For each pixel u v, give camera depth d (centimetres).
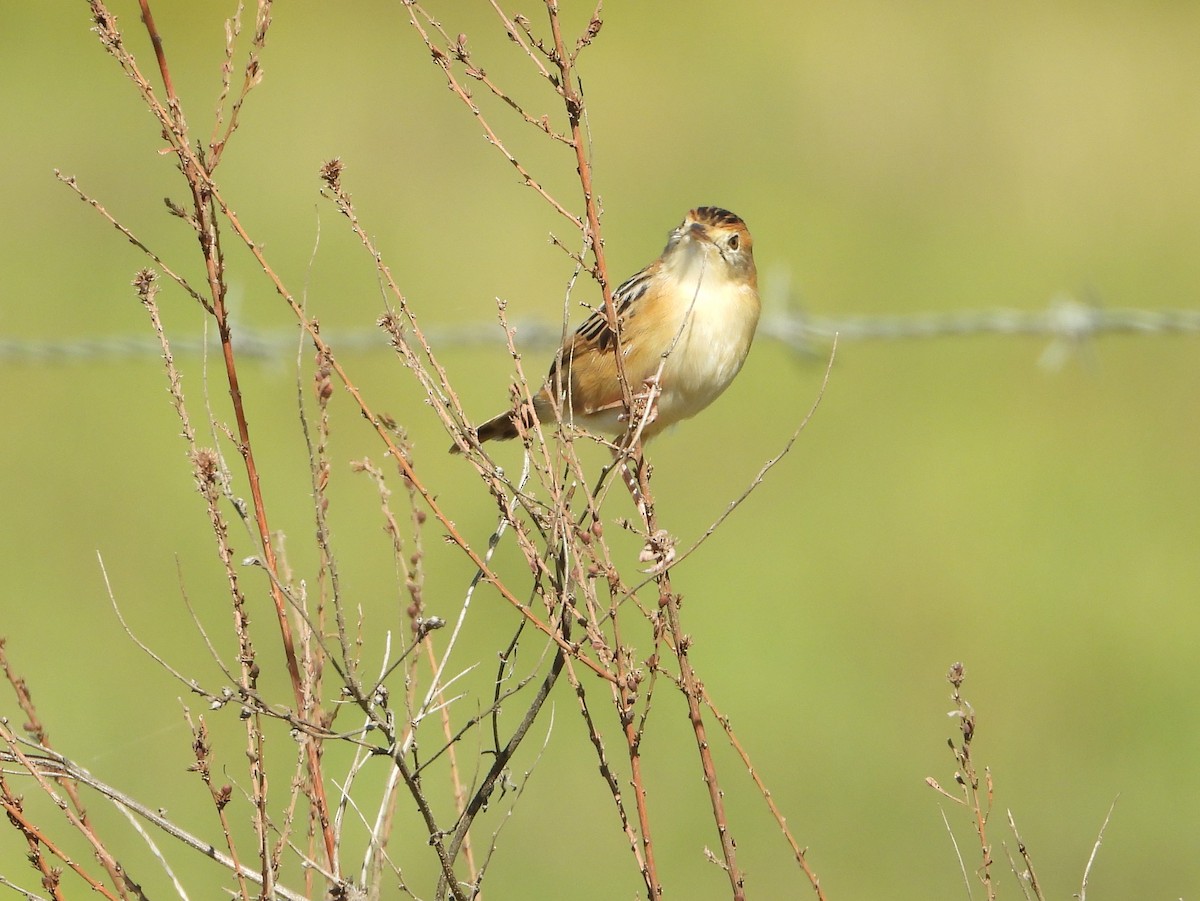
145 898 509
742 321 870
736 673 1269
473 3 2575
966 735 559
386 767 1025
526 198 1956
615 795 521
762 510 1498
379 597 1233
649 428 885
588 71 2359
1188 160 2145
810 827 1091
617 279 1730
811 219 1978
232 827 969
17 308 1697
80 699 1121
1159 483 1550
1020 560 1426
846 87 2319
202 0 2514
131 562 1320
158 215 1939
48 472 1472
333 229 1872
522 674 1159
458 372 1658
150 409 1591
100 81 2350
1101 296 1850
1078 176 2092
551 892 1017
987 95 2297
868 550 1450
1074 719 1218
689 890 1027
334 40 2445
